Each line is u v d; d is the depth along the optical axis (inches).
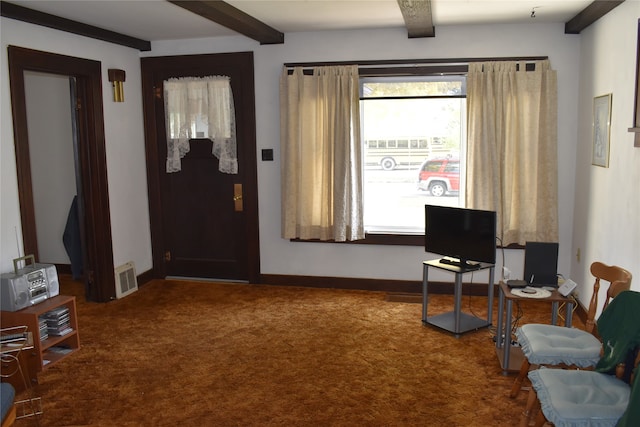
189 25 177.2
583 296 168.7
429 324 162.6
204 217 213.0
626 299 97.3
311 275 205.5
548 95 175.8
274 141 201.0
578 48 177.2
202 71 203.5
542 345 107.2
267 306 184.2
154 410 117.7
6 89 144.7
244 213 208.8
